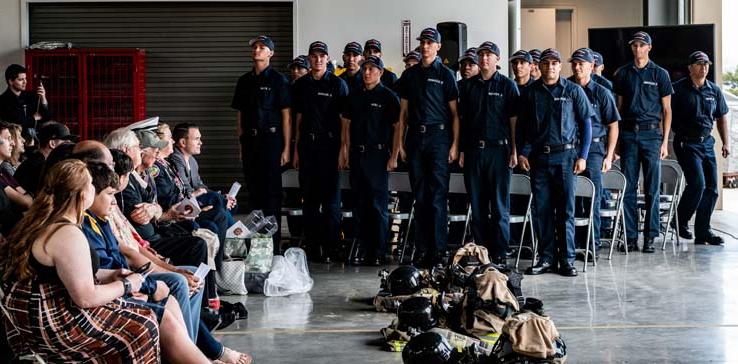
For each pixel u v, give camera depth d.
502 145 9.12
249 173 10.14
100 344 4.12
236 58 13.66
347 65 10.39
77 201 4.15
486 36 13.58
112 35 13.59
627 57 12.28
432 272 7.22
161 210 6.38
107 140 6.23
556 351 4.99
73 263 4.02
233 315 6.68
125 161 5.26
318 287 8.22
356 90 9.48
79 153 5.04
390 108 9.41
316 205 9.99
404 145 9.48
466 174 9.27
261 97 10.00
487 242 9.32
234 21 13.62
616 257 9.84
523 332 4.98
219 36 13.64
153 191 6.74
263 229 8.27
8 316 4.09
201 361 4.52
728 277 8.57
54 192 4.12
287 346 6.04
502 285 6.12
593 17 17.86
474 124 9.16
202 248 6.30
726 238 11.29
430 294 7.03
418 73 9.25
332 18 13.50
